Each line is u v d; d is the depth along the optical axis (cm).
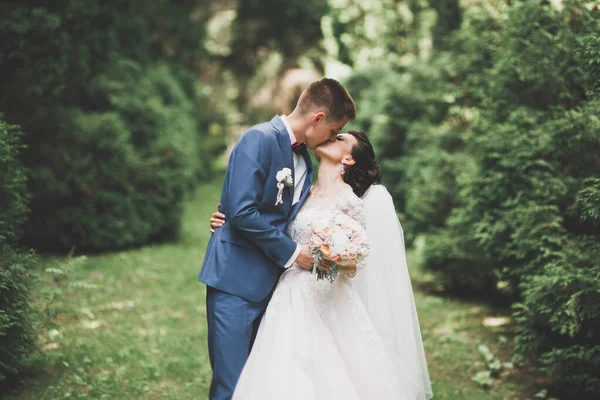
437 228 734
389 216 325
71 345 494
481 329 577
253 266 308
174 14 1588
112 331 541
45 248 856
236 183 301
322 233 290
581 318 390
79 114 844
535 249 477
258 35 2102
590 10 465
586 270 397
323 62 2178
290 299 307
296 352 290
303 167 330
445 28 1010
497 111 574
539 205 480
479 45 645
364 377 296
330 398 284
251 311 307
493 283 708
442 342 543
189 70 1753
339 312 308
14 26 670
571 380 406
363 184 332
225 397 295
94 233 849
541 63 504
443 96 827
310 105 314
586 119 433
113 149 859
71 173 813
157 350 500
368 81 1209
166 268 789
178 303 644
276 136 310
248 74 2233
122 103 927
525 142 504
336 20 1692
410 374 317
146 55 1227
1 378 377
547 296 418
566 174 478
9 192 411
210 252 318
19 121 756
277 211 311
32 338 418
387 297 321
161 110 986
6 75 706
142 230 905
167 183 938
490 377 470
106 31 932
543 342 444
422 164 818
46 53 710
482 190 576
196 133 1742
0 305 378
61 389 408
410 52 1368
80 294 637
